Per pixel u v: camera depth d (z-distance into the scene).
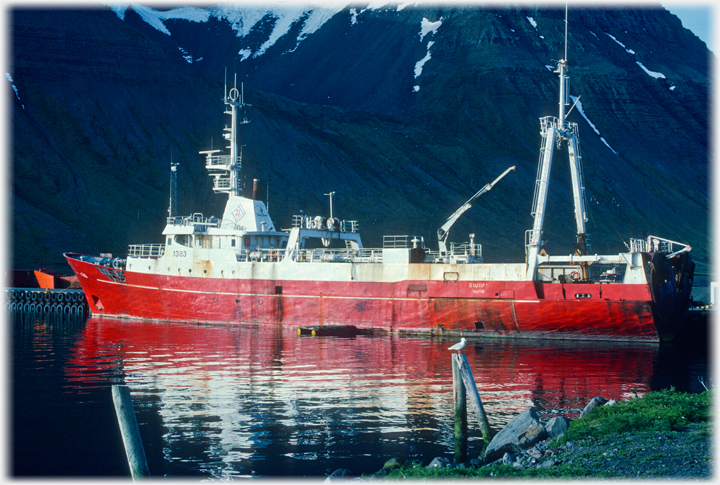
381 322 85.94
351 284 87.44
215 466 35.78
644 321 75.06
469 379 36.03
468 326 82.06
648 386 53.97
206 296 94.69
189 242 97.94
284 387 53.25
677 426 32.31
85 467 36.47
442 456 36.47
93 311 107.00
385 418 44.09
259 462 36.25
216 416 44.75
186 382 55.22
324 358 66.62
